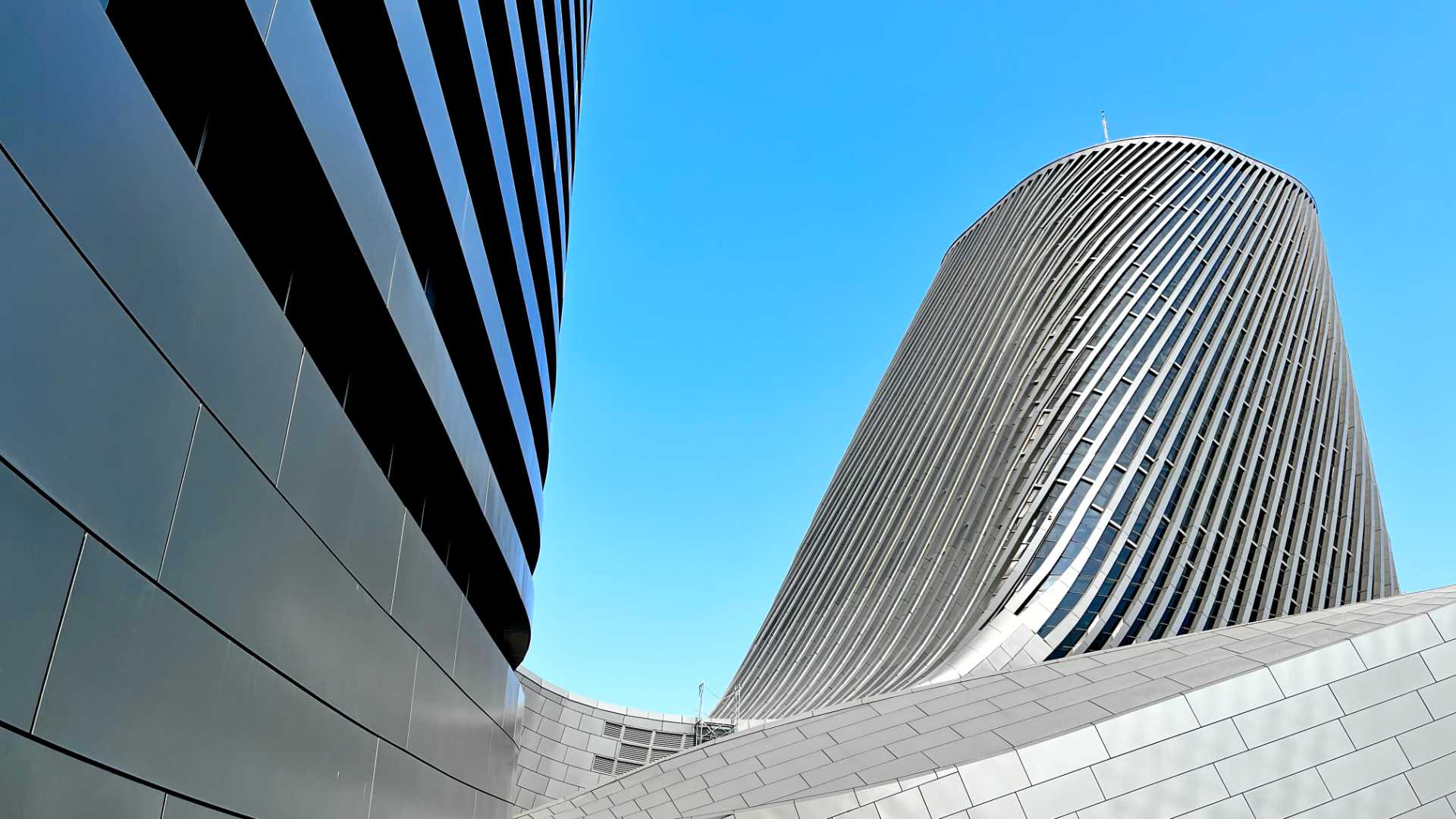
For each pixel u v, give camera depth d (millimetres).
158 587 6820
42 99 5809
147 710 6602
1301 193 87438
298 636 9242
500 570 20172
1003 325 77062
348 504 10789
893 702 25578
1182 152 85250
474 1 16516
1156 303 69000
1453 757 19016
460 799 15711
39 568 5551
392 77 12695
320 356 11977
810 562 86188
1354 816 18453
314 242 10945
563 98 27969
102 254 6320
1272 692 19703
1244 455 64062
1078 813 18812
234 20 8422
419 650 13469
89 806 5895
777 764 24859
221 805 7570
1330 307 82438
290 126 9492
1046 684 23219
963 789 19328
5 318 5363
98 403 6199
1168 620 53531
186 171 7516
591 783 43750
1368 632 20422
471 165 17859
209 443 7645
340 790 10219
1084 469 56875
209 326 7711
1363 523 70562
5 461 5297
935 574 60906
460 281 16250
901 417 85438
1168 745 19312
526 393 24047
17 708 5312
